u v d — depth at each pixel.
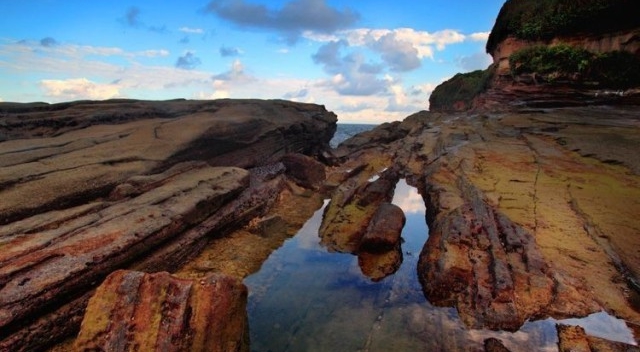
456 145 21.53
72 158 14.03
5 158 13.33
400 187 20.22
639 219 10.98
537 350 7.45
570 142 18.20
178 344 6.45
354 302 9.90
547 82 28.38
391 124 42.19
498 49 37.00
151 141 17.03
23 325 7.23
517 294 8.73
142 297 6.92
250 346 8.20
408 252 12.88
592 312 8.23
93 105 22.78
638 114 22.27
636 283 8.66
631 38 25.11
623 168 14.45
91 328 6.55
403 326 8.70
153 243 10.37
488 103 35.53
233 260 12.38
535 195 13.25
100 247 8.97
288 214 17.59
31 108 21.03
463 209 12.21
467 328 8.29
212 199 13.49
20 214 10.16
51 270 7.90
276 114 28.06
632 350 6.99
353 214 15.32
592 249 10.10
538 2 31.67
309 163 23.11
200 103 27.48
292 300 10.13
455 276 9.56
